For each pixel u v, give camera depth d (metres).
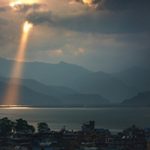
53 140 172.12
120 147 164.38
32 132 199.00
